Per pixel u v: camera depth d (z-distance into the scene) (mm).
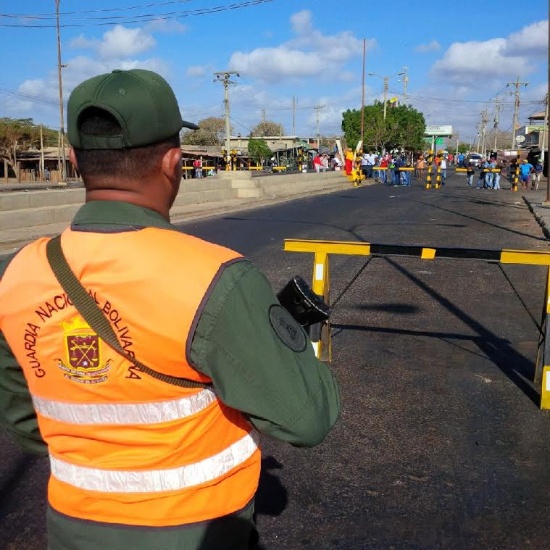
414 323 6465
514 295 7812
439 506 3152
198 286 1118
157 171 1252
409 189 32500
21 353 1243
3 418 1416
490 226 15641
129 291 1129
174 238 1188
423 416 4203
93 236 1188
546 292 4570
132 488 1195
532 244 12805
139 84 1212
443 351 5566
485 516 3066
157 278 1124
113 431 1191
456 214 18672
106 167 1219
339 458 3646
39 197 15008
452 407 4352
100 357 1155
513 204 22688
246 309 1138
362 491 3295
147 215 1228
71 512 1242
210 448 1229
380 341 5840
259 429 1185
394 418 4172
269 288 1220
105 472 1202
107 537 1210
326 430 1224
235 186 24062
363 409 4309
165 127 1238
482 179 33312
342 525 2994
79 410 1202
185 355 1122
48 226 14148
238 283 1146
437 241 12938
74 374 1177
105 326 1143
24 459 3623
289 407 1155
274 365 1144
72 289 1163
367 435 3926
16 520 3008
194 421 1192
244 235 13266
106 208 1216
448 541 2875
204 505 1227
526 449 3754
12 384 1367
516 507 3143
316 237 13109
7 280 1253
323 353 5316
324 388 1238
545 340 4383
